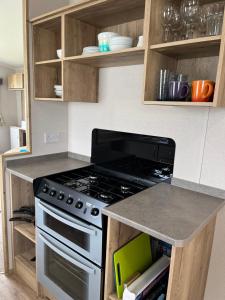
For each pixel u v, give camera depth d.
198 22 1.25
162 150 1.63
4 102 5.49
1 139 5.59
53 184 1.57
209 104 1.08
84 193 1.41
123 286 1.28
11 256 2.07
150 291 1.29
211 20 1.17
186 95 1.22
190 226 1.06
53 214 1.48
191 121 1.47
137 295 1.17
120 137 1.85
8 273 2.08
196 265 1.28
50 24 1.82
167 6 1.27
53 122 2.15
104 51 1.48
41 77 1.98
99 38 1.50
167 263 1.44
